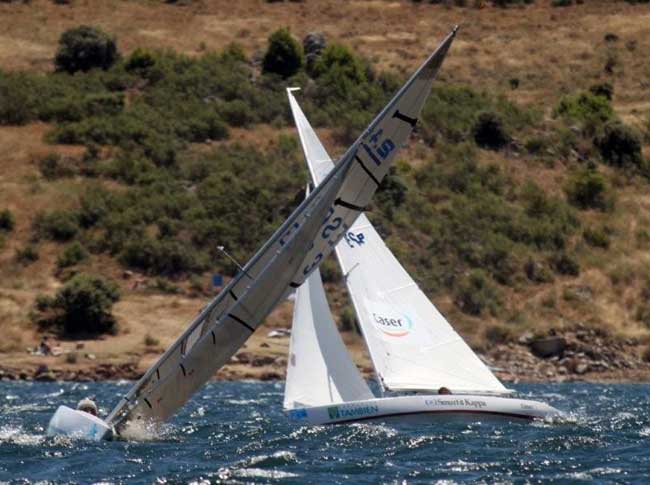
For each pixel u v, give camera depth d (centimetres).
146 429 9588
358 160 8694
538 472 7950
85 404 10131
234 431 10206
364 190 8819
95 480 7706
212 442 9456
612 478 7719
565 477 7738
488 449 8862
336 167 8769
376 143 8700
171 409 9444
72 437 9662
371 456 8569
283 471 7969
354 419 10212
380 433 9700
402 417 10238
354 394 10438
